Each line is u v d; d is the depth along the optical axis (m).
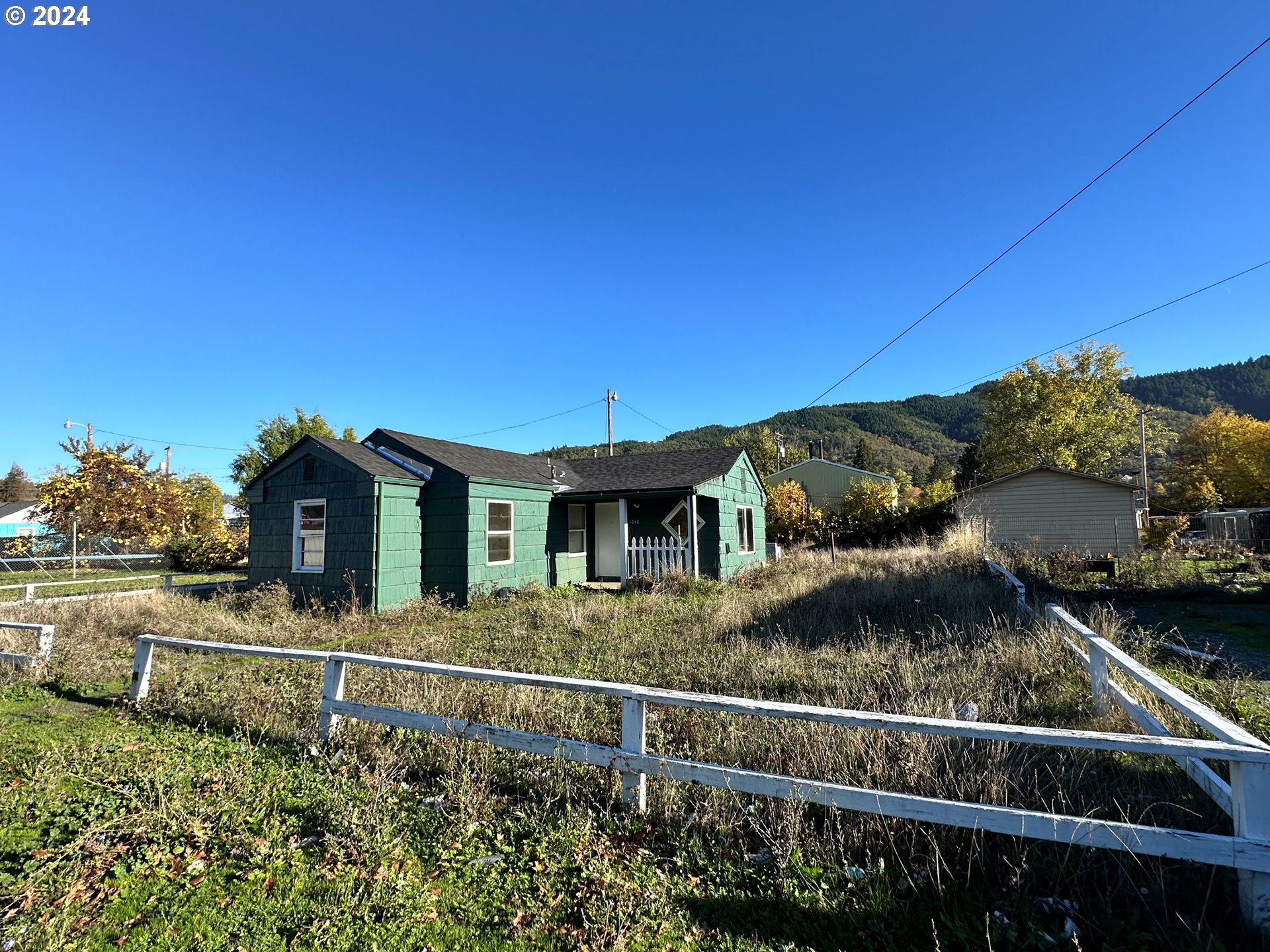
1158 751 2.49
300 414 29.39
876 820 3.14
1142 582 12.55
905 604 9.60
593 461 19.89
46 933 2.61
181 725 5.24
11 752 4.70
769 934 2.58
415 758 4.30
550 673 6.48
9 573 23.19
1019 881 2.70
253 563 13.14
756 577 15.63
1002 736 2.73
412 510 12.65
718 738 4.25
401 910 2.75
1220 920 2.45
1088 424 38.00
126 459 23.48
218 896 2.90
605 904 2.76
